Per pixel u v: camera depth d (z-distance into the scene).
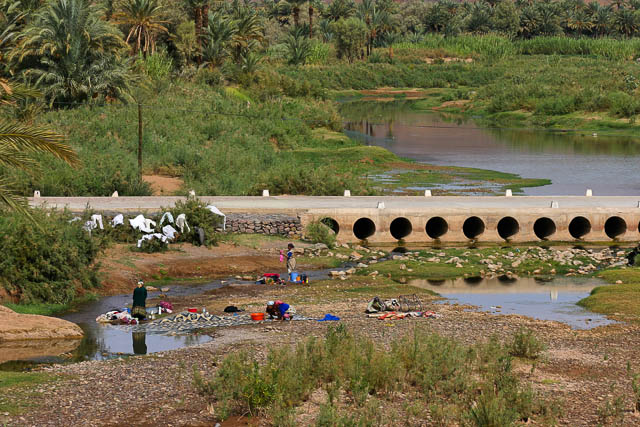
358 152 107.19
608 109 169.25
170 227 49.59
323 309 35.28
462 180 87.69
